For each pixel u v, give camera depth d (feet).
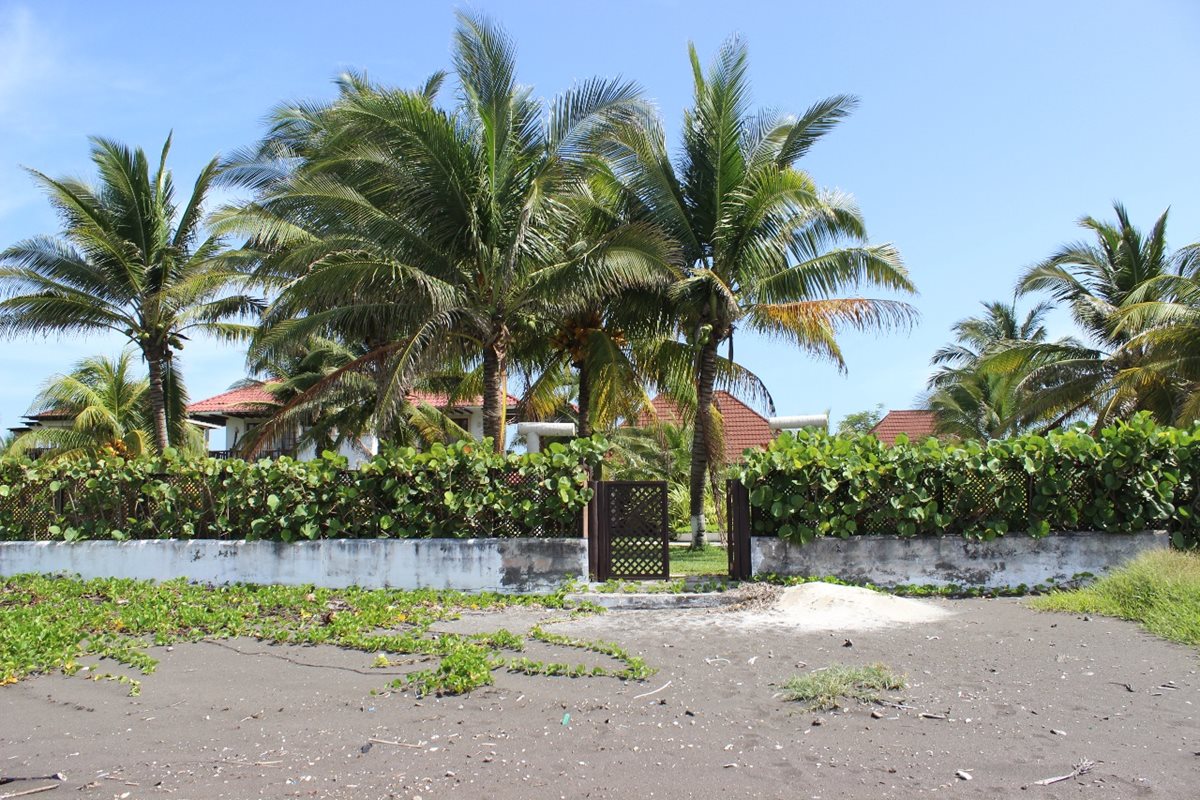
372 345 65.62
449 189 47.78
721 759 16.75
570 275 48.01
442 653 25.18
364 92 50.93
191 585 38.47
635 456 91.97
